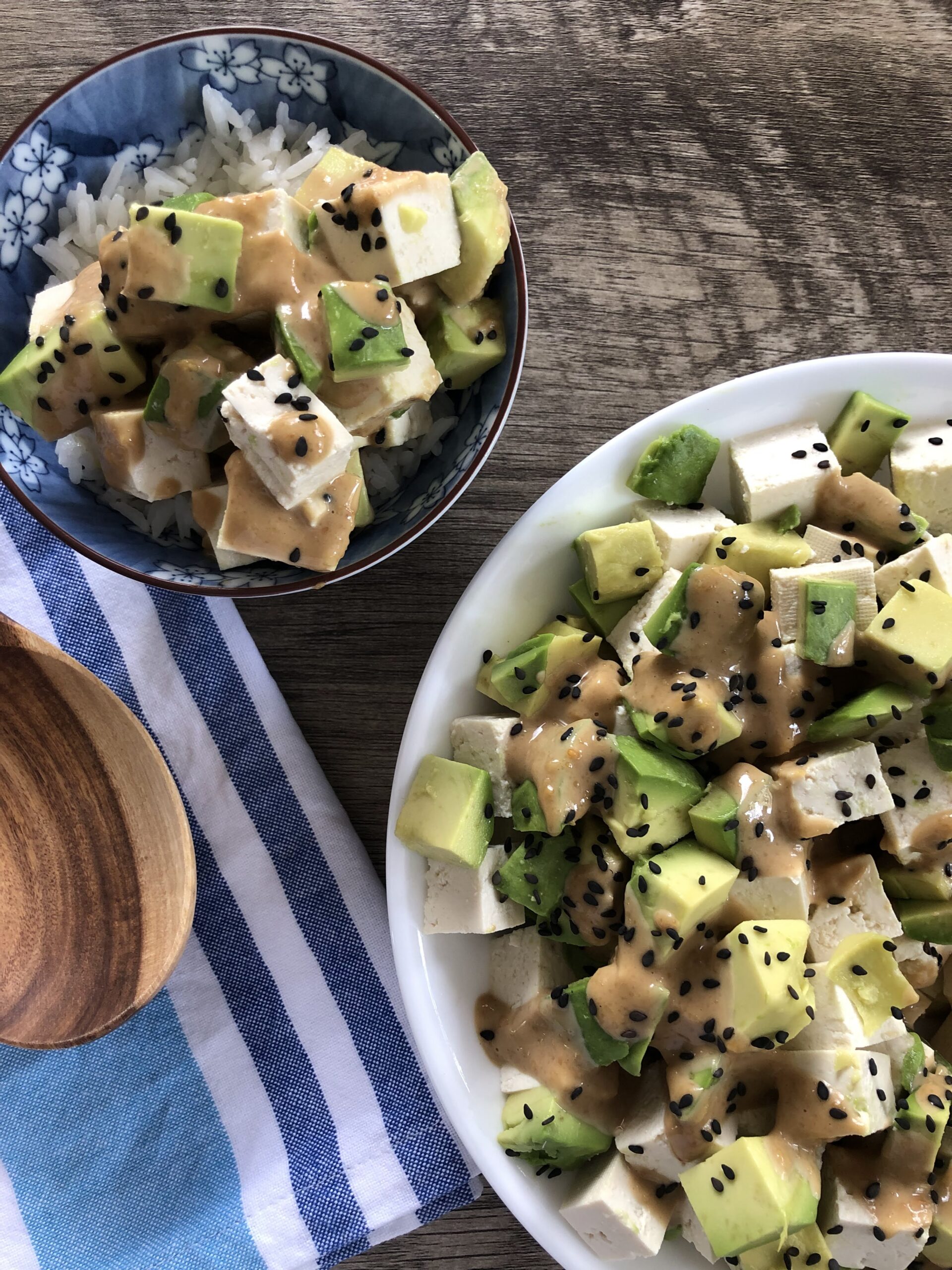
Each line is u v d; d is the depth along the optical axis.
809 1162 0.25
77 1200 0.30
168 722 0.30
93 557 0.24
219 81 0.24
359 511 0.25
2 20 0.27
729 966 0.25
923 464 0.26
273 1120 0.30
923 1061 0.26
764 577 0.26
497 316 0.25
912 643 0.25
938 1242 0.26
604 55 0.28
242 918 0.30
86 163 0.24
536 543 0.26
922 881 0.26
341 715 0.30
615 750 0.25
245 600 0.29
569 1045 0.26
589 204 0.29
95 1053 0.30
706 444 0.26
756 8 0.28
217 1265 0.30
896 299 0.29
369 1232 0.30
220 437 0.24
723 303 0.29
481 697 0.27
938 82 0.29
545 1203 0.26
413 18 0.28
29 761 0.27
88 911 0.27
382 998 0.30
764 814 0.25
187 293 0.23
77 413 0.24
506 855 0.27
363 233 0.23
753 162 0.29
